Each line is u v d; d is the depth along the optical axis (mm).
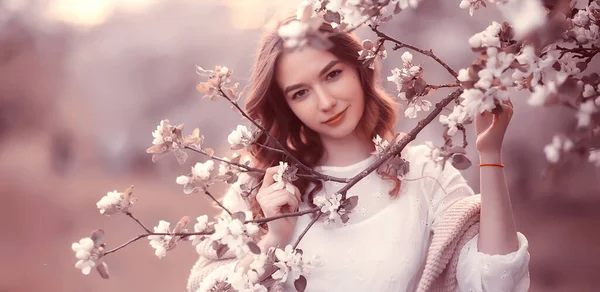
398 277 1950
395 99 2047
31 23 27234
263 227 2006
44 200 14367
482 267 1824
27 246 9367
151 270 7844
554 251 7578
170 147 1670
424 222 2025
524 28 1243
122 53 26703
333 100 1866
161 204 13484
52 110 26344
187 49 25734
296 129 2074
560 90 1163
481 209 1856
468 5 1448
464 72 1270
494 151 1840
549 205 9320
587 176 8828
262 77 1956
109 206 1574
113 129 24812
